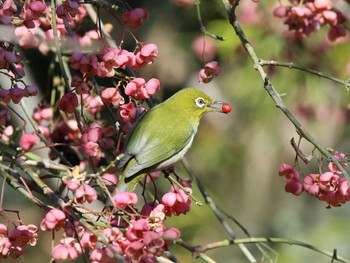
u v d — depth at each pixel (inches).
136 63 347.9
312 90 593.3
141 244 280.2
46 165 308.0
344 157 331.6
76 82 341.4
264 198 674.8
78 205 312.8
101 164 396.5
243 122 649.0
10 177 297.7
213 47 583.2
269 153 646.5
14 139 393.7
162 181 581.3
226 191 669.9
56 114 444.5
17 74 351.6
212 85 642.2
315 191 334.6
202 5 609.3
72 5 339.6
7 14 336.8
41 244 647.8
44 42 373.4
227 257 673.6
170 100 403.5
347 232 680.4
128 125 371.6
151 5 654.5
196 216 639.1
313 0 440.5
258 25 574.6
